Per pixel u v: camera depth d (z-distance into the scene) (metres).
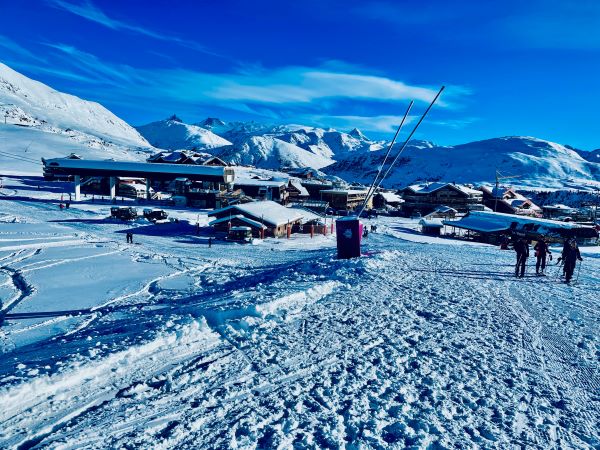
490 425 6.41
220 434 6.02
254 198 88.81
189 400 6.95
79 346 9.62
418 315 11.75
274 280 18.62
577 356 9.10
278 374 7.97
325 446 5.79
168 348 8.98
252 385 7.52
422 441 5.89
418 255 23.48
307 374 8.00
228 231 54.03
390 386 7.58
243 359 8.57
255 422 6.34
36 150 149.00
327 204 93.75
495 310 12.45
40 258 33.00
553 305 13.22
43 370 7.39
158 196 92.94
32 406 6.52
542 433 6.23
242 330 10.08
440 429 6.21
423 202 111.62
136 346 8.66
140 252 38.69
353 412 6.67
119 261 33.12
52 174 103.19
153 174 83.12
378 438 5.96
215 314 10.82
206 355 8.74
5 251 35.62
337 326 10.59
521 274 18.19
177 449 5.65
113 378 7.58
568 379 8.03
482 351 9.27
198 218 63.06
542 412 6.82
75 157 108.50
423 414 6.64
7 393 6.48
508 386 7.71
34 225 51.38
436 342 9.73
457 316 11.73
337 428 6.22
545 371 8.35
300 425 6.29
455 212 101.75
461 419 6.56
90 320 16.53
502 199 112.31
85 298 21.00
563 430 6.33
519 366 8.55
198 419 6.38
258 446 5.75
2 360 9.97
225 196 79.62
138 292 22.41
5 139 159.38
